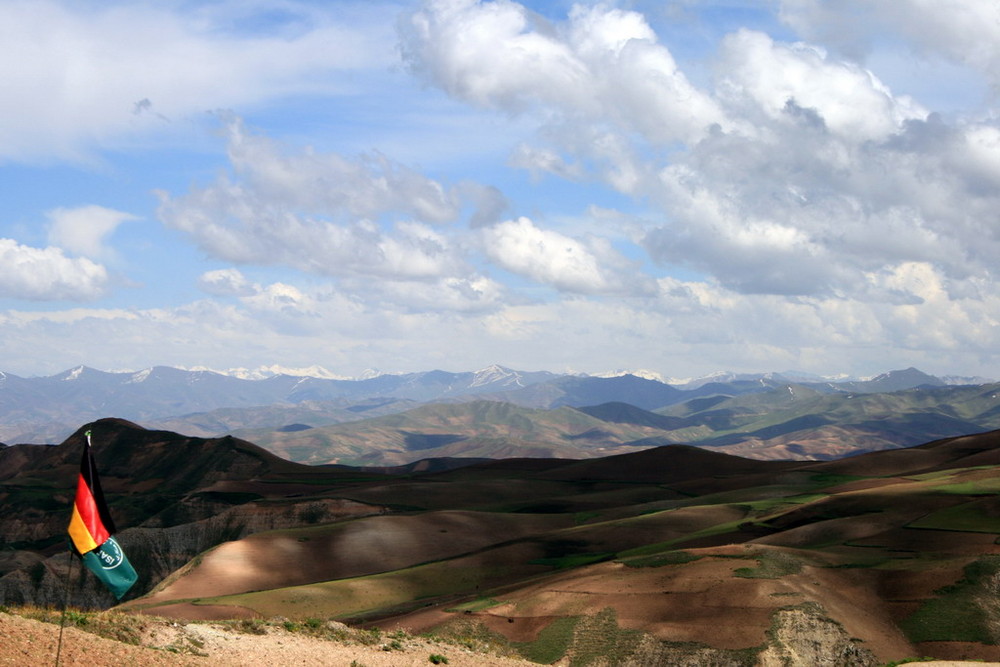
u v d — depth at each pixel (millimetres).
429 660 36688
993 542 108812
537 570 137500
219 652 31047
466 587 131875
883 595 91812
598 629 85938
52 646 25484
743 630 82312
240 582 140125
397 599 124938
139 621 32188
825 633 82000
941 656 79938
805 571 96250
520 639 87812
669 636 82375
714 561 100500
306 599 119250
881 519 131000
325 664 32375
